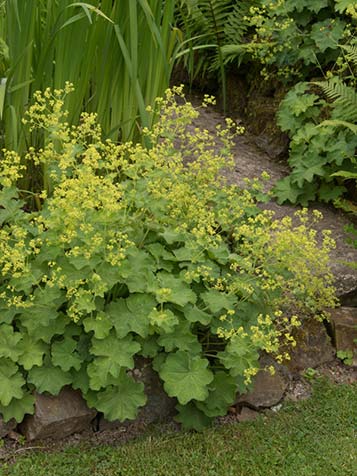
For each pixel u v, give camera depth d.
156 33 1.54
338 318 1.56
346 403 1.41
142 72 1.67
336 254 1.69
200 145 1.45
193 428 1.30
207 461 1.24
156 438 1.28
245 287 1.30
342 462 1.26
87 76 1.58
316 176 1.88
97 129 1.44
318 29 1.98
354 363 1.51
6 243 1.29
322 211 1.86
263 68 2.16
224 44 2.31
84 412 1.26
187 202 1.42
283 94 2.14
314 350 1.51
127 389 1.24
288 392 1.43
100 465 1.21
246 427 1.33
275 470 1.23
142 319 1.25
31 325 1.24
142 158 1.37
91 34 1.55
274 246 1.35
